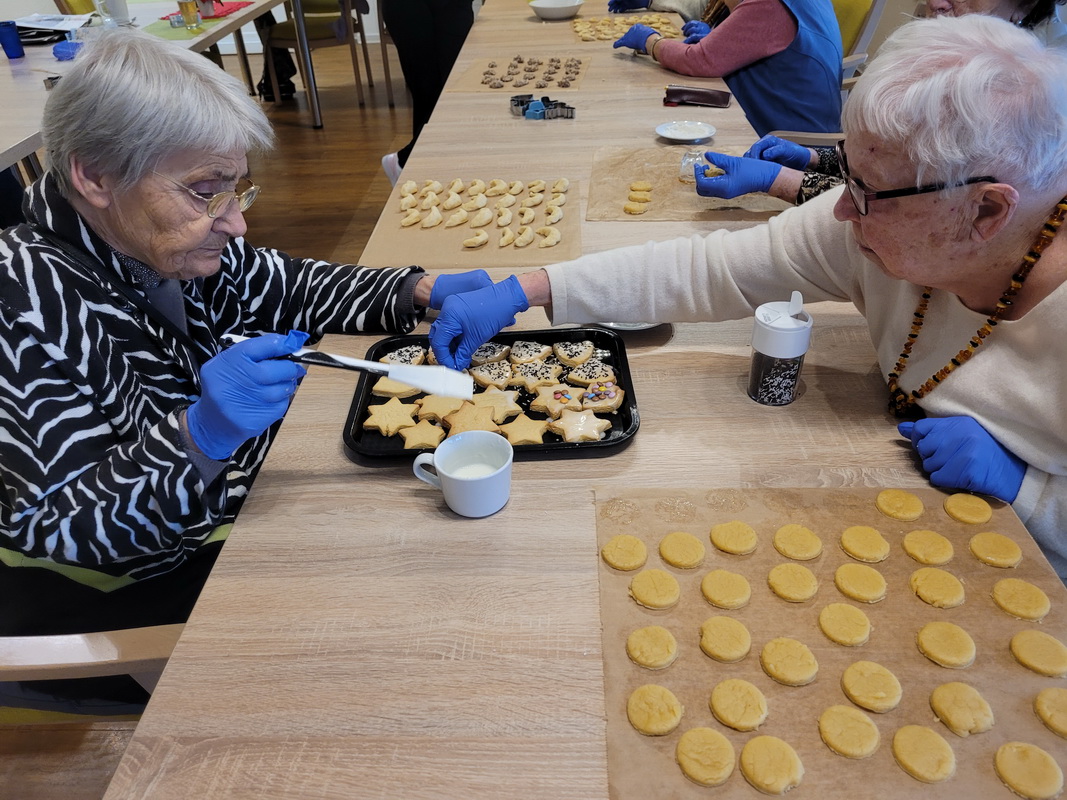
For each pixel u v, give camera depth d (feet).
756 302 4.52
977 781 2.37
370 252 5.87
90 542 3.32
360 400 4.17
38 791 4.76
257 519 3.46
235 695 2.69
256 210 14.14
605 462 3.72
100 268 3.67
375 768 2.45
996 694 2.61
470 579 3.12
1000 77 2.72
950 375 3.62
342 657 2.81
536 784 2.40
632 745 2.50
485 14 13.76
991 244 3.13
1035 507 3.38
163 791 2.41
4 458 3.28
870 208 3.16
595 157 7.50
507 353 4.60
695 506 3.41
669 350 4.62
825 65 8.77
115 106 3.03
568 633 2.88
